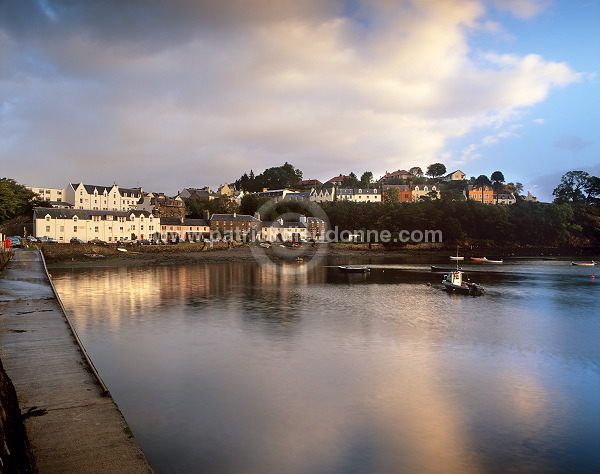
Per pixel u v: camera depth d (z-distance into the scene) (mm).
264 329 34969
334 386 22719
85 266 87062
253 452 16109
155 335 32656
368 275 79375
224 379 23547
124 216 121812
